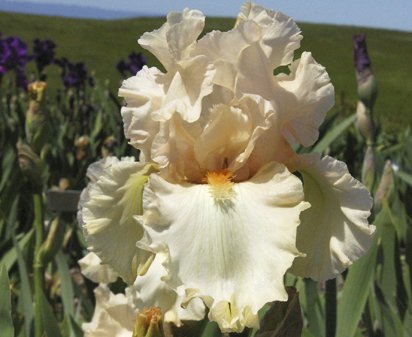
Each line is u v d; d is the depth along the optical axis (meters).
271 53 0.31
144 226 0.28
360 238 0.29
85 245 0.75
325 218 0.30
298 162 0.31
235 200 0.29
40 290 0.52
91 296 0.63
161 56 0.31
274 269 0.26
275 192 0.28
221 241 0.27
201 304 0.30
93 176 0.36
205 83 0.30
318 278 0.30
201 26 0.30
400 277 0.54
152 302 0.31
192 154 0.31
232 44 0.30
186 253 0.27
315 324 0.48
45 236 0.58
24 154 0.58
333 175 0.29
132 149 1.15
